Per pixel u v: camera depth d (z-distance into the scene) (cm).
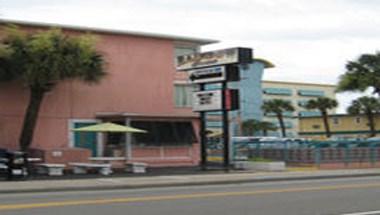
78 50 3225
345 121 8894
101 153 3762
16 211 1516
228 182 2673
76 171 3161
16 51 3170
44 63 3141
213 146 5281
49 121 3622
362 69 4869
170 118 3891
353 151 3900
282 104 9319
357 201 1766
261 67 9075
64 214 1461
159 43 4056
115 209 1568
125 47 3916
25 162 2767
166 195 1983
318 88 10675
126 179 2691
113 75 3853
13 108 3516
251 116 8888
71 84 3703
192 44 4172
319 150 3731
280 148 3931
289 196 1928
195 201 1772
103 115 3769
